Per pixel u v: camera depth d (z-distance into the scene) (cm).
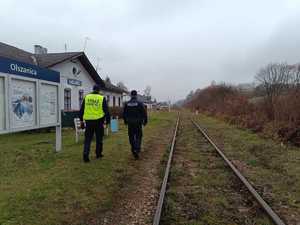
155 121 3016
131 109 970
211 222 505
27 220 484
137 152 977
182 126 2534
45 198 573
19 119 903
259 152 1168
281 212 555
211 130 2152
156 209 544
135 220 521
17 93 893
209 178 780
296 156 1077
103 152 1034
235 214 540
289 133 1368
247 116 2244
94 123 875
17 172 759
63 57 2427
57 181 673
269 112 1883
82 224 500
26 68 920
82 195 605
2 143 1249
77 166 813
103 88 3372
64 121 1989
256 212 549
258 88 3084
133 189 687
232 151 1212
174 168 883
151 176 799
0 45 2311
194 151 1205
